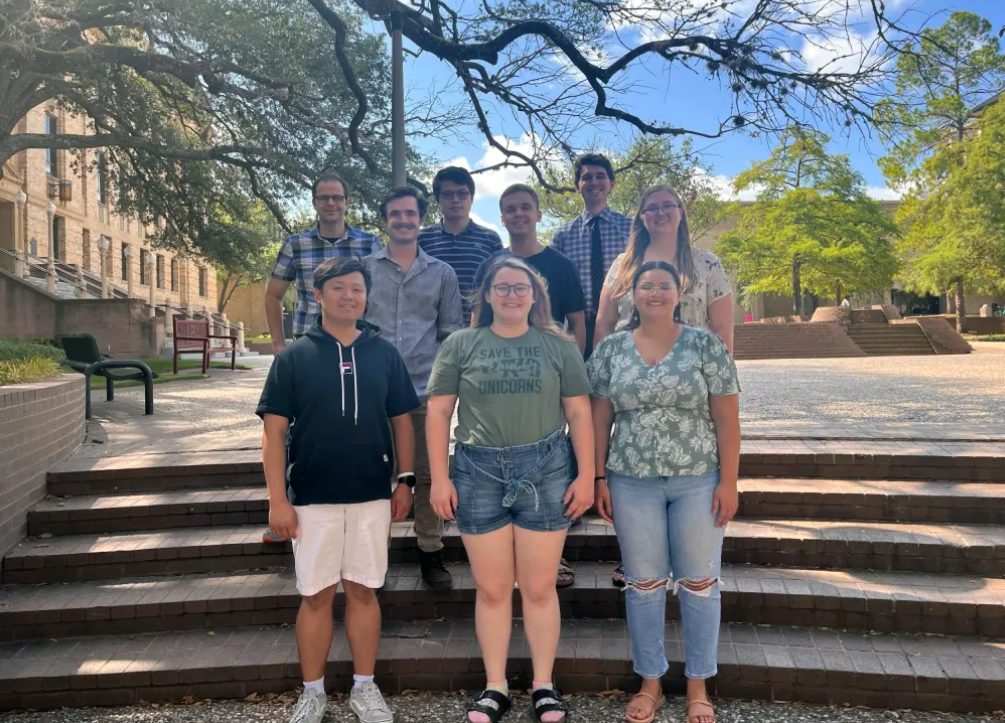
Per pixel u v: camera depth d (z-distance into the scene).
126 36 13.91
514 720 3.01
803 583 3.62
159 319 18.95
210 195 16.56
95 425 6.63
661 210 3.34
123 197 17.25
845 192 35.47
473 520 2.96
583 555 4.03
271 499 2.97
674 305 2.96
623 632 3.50
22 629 3.58
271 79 11.48
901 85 6.77
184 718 3.13
